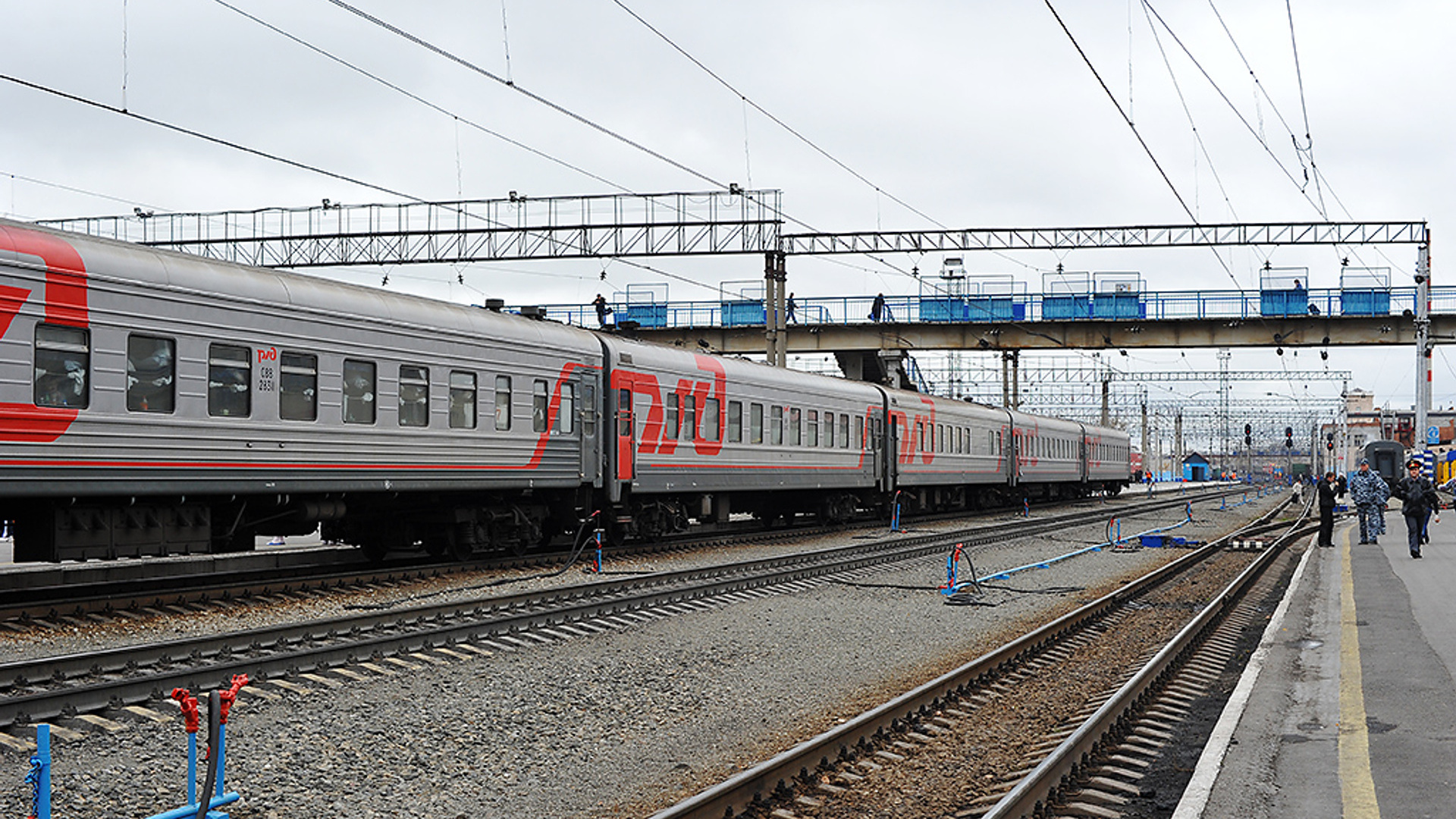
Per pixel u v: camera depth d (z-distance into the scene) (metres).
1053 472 50.69
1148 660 12.72
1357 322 46.09
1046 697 10.98
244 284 14.57
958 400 42.22
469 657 11.59
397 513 18.45
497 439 18.75
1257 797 6.99
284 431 15.00
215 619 13.02
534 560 19.70
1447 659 11.26
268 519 15.55
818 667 12.32
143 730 8.51
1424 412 36.56
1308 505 59.41
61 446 12.45
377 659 11.11
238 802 7.22
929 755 8.77
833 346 47.81
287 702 9.51
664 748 9.12
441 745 8.77
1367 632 12.95
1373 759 7.75
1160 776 8.17
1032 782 7.22
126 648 10.14
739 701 10.70
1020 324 47.28
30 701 8.46
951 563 18.47
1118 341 47.50
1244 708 9.26
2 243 11.95
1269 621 14.89
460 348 17.98
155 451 13.43
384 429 16.52
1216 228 35.34
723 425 25.58
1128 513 44.00
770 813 7.29
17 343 12.04
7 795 7.11
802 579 18.86
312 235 34.19
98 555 13.48
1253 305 46.62
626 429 22.33
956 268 48.38
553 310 47.66
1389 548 24.61
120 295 13.05
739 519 36.78
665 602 15.40
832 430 30.66
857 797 7.72
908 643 13.89
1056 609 17.09
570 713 9.91
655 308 47.72
